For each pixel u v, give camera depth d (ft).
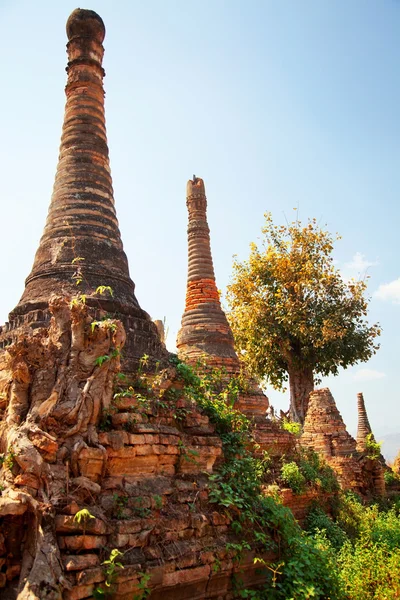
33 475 25.94
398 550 50.70
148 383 35.88
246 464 37.91
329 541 54.19
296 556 34.94
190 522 30.07
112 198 47.16
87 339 30.55
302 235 132.87
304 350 120.88
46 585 22.98
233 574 31.22
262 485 55.06
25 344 29.91
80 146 46.93
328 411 91.15
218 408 40.34
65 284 39.68
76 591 23.72
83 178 45.60
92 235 43.01
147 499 28.81
